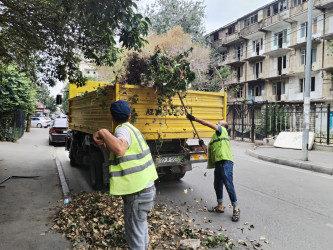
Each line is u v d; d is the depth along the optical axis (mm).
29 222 4203
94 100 5973
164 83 4973
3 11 5840
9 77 13328
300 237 3959
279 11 29078
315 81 25516
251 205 5336
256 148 13883
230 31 35969
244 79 33594
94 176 6180
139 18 4508
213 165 5082
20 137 16766
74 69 7348
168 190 6320
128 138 2549
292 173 8406
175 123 5527
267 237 3957
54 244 3529
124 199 2627
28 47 7059
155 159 5609
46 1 5316
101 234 3791
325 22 24531
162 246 3578
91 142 6348
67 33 5930
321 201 5582
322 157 10734
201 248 3561
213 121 6148
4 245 3455
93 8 4215
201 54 23641
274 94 30094
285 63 28594
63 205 4984
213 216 4773
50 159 10008
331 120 19281
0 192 5652
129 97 4926
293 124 16406
